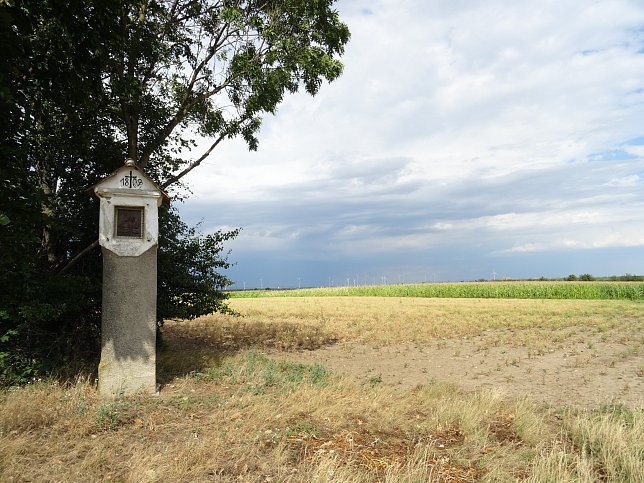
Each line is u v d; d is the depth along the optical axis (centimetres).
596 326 1956
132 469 457
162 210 1166
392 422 629
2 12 624
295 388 779
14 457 471
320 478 430
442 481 454
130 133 1103
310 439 552
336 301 4694
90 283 990
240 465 475
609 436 556
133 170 795
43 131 974
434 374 1102
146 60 1164
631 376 1012
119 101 1059
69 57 816
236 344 1496
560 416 704
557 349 1416
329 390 768
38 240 858
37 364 835
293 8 1189
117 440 547
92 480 442
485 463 495
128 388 769
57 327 1009
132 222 797
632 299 4334
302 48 1229
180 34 1242
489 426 616
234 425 593
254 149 1335
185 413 659
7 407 604
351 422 624
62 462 484
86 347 1041
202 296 1240
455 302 4212
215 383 852
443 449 540
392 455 516
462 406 695
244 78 1173
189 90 1188
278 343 1536
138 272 795
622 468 477
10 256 768
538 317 2391
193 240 1255
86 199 1090
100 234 772
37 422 586
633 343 1453
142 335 790
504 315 2575
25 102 767
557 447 555
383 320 2384
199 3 1230
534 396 864
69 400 691
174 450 514
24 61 702
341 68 1204
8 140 755
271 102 1168
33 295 852
